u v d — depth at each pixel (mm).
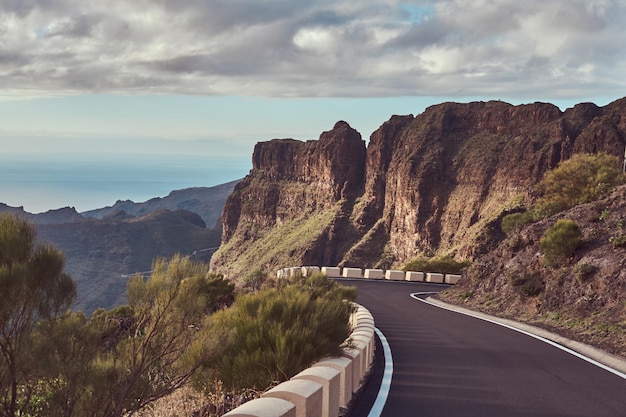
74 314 8250
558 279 25422
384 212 174875
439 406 10734
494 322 25375
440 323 25047
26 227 7672
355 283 50750
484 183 147250
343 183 193500
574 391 12125
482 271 34375
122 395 8500
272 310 12727
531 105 150625
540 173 135250
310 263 180750
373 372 14203
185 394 11031
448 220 152125
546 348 18141
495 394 11805
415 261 66125
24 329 7492
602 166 41438
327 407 8305
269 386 10602
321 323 12250
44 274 7477
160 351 9555
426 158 161875
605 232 26766
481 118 161625
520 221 43562
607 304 21578
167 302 9445
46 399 8352
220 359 11227
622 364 15117
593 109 143125
